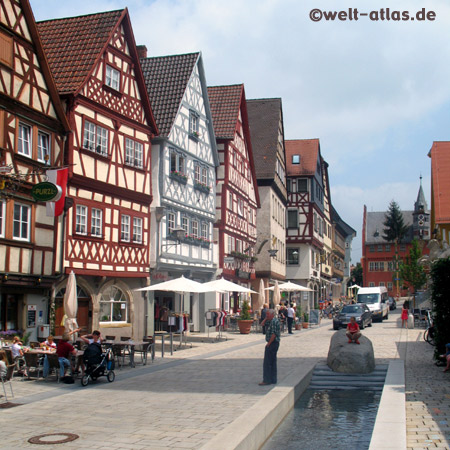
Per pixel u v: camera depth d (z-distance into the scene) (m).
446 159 31.36
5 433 8.58
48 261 18.64
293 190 56.50
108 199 22.16
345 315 33.41
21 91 17.62
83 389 12.65
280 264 50.81
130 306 23.73
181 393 12.02
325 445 9.12
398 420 9.02
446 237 28.75
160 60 30.25
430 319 24.88
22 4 17.77
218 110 36.38
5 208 16.83
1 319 16.84
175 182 27.69
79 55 21.69
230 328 33.22
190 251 29.22
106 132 22.27
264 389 12.37
